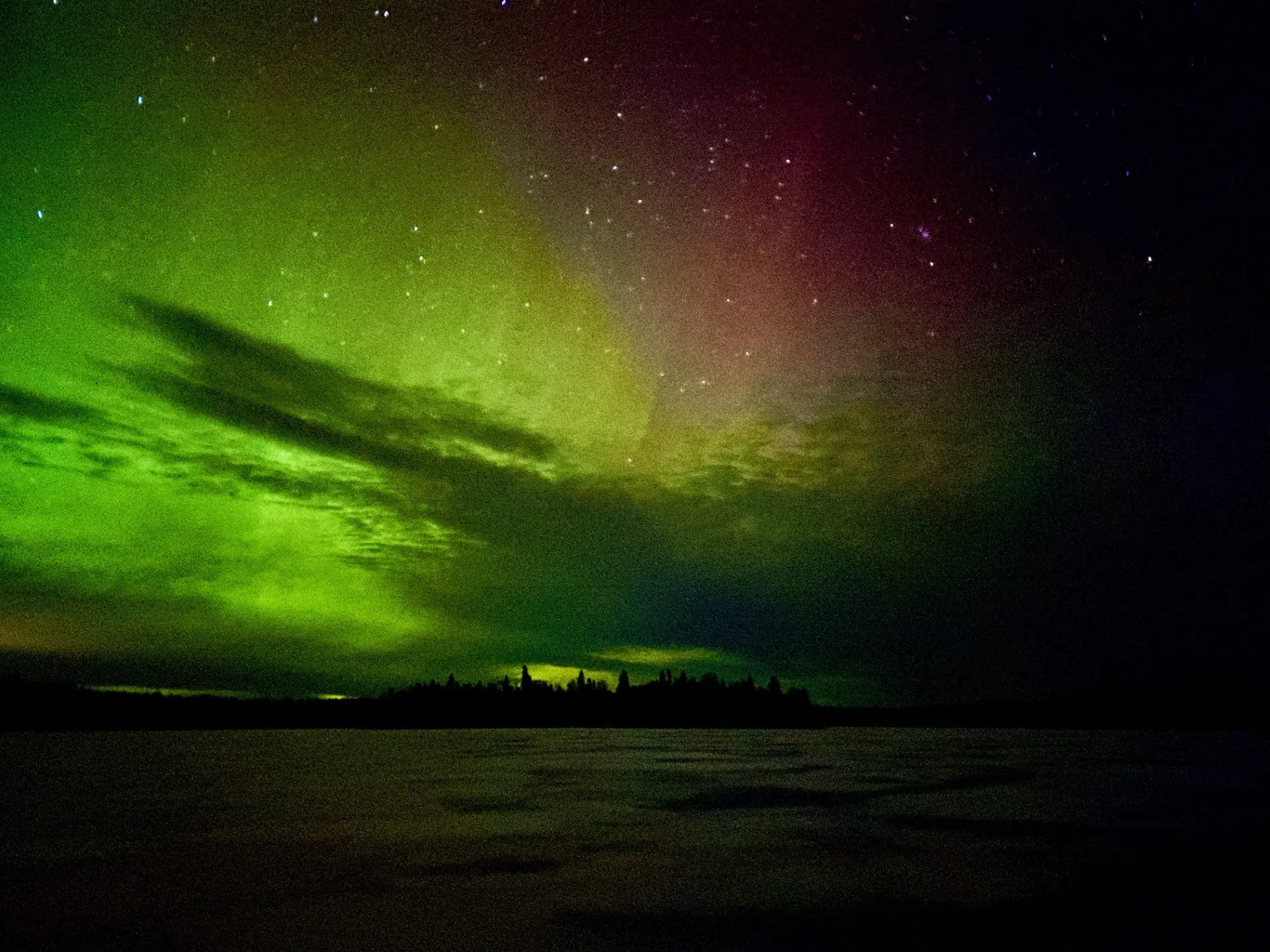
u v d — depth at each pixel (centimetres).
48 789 1185
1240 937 446
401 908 512
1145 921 478
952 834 776
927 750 2120
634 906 515
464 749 2253
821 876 599
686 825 838
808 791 1140
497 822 861
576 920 484
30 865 649
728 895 542
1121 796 1065
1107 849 699
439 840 753
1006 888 559
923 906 512
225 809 974
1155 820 855
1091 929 462
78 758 1878
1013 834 779
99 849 715
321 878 597
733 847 716
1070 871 613
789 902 524
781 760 1778
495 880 589
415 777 1364
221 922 482
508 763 1698
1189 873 602
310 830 812
